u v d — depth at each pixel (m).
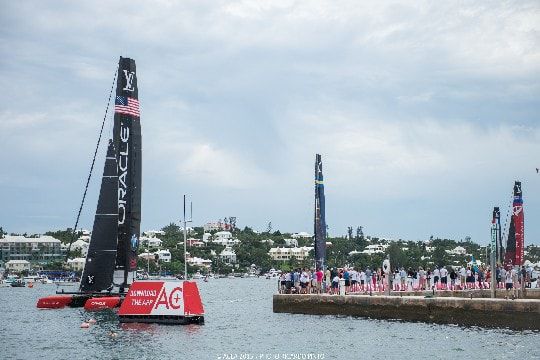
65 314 68.88
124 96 80.00
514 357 38.81
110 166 77.50
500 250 65.00
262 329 54.09
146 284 57.16
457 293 60.38
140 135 81.25
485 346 42.62
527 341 44.19
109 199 77.19
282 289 68.88
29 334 52.53
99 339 48.31
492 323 50.75
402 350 42.31
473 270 63.56
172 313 56.16
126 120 80.06
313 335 50.00
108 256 76.62
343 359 39.88
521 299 51.47
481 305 51.44
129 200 79.81
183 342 46.66
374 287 66.38
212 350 43.19
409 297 56.41
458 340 45.34
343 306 61.47
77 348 44.50
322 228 68.06
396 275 65.06
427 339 46.28
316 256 67.88
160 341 47.06
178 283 56.53
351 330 52.16
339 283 64.19
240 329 54.28
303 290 66.62
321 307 63.22
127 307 57.31
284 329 53.84
